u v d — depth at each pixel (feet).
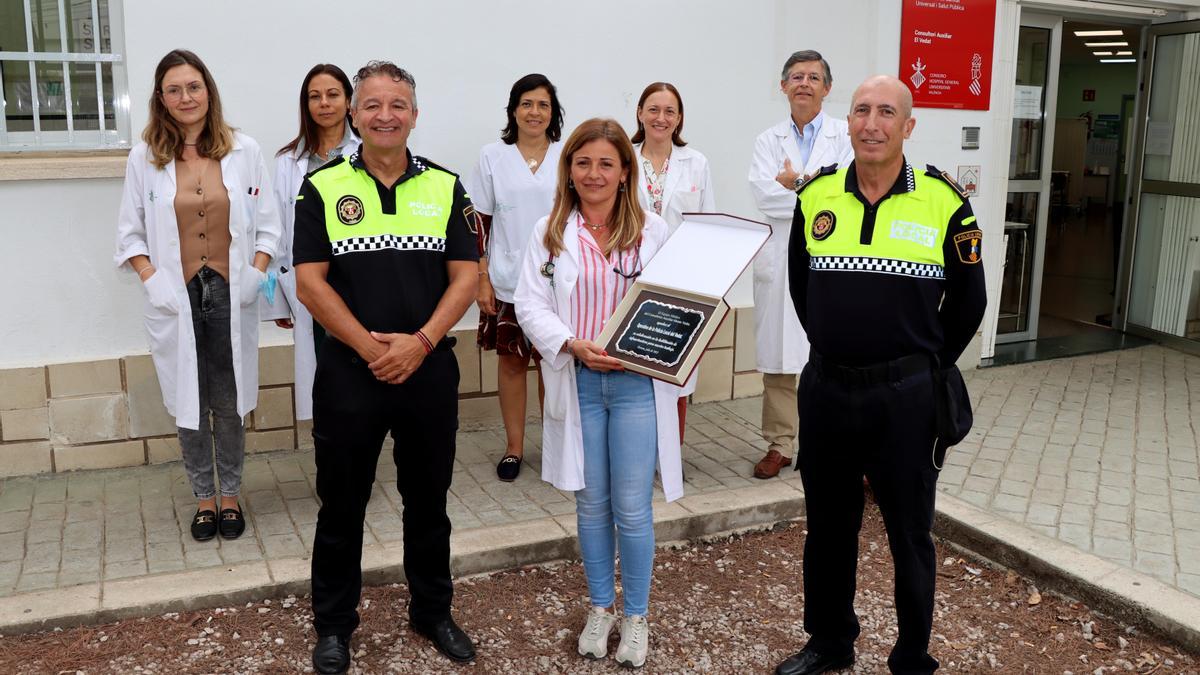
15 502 14.07
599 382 10.36
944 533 13.97
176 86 12.03
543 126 14.78
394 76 9.43
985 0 21.02
